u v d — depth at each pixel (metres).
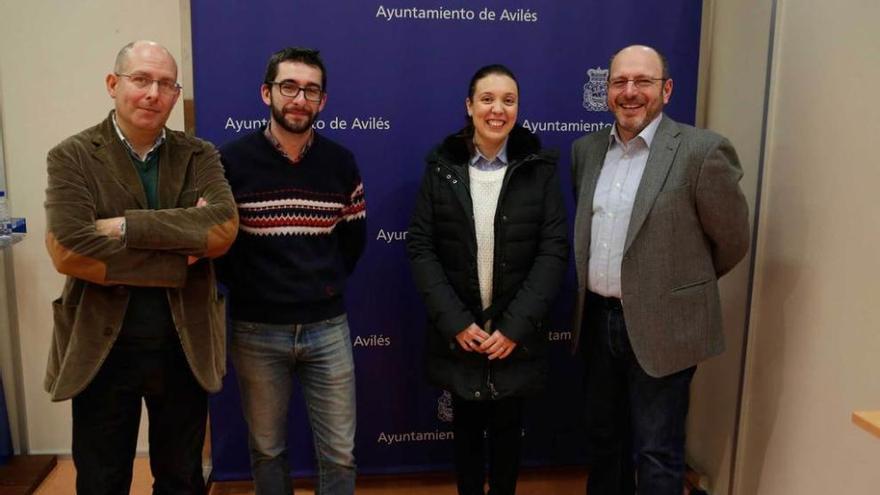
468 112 2.02
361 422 2.56
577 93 2.46
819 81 1.86
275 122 1.78
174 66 1.64
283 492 1.95
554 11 2.40
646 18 2.44
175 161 1.68
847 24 1.75
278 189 1.81
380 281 2.48
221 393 2.46
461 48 2.38
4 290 2.54
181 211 1.60
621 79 1.82
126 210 1.58
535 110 2.45
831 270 1.80
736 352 2.29
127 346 1.64
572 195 2.51
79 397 1.66
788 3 2.02
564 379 2.60
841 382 1.75
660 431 1.87
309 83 1.75
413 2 2.34
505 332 1.88
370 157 2.41
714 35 2.46
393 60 2.36
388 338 2.52
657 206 1.79
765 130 2.11
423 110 2.40
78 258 1.51
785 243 2.02
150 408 1.78
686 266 1.81
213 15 2.26
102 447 1.69
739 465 2.27
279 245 1.82
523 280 1.96
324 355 1.92
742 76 2.26
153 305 1.65
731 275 2.32
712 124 2.48
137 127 1.60
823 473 1.83
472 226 1.92
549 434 2.63
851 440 1.72
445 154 1.99
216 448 2.49
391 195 2.44
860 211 1.69
